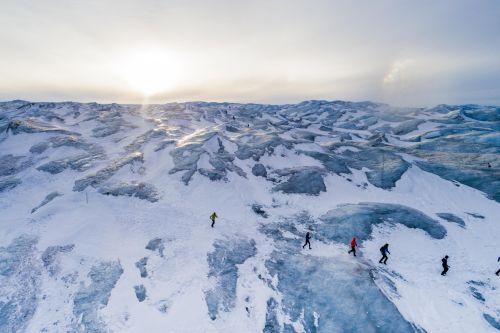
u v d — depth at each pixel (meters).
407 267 22.11
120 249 23.70
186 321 17.20
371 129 120.81
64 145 48.09
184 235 26.06
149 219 28.39
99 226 26.41
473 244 26.19
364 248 24.53
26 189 35.56
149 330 16.55
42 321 17.27
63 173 39.19
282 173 41.84
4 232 26.08
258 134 57.12
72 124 64.50
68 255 22.62
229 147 48.03
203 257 23.09
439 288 19.64
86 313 17.70
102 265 21.83
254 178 40.22
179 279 20.56
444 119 113.75
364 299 17.78
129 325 16.89
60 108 86.44
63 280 20.39
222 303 18.66
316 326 17.03
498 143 69.06
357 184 40.53
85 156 44.84
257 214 31.92
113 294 19.08
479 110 120.06
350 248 24.73
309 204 34.59
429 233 27.14
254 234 27.59
